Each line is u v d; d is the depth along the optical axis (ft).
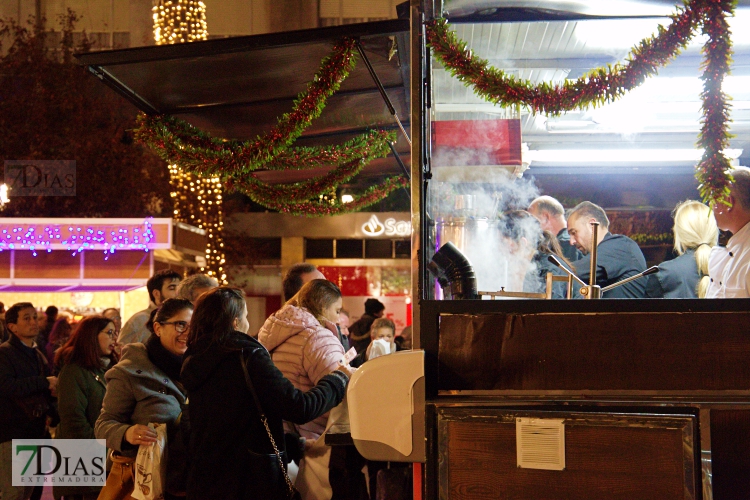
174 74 11.96
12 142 53.62
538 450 6.61
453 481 6.76
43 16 60.59
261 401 8.97
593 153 13.80
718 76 7.57
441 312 7.25
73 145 54.08
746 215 9.01
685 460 6.36
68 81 55.42
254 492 8.84
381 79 12.84
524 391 6.99
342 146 16.06
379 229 65.87
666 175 14.51
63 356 13.32
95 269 37.09
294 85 12.85
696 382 6.76
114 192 55.31
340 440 9.33
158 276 15.30
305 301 11.72
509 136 10.07
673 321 6.86
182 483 10.12
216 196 53.93
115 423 10.28
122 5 74.02
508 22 9.18
